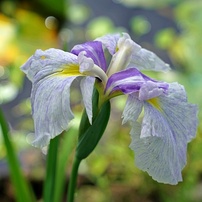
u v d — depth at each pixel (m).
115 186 0.95
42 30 1.33
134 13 1.41
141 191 0.93
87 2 1.45
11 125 1.08
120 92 0.57
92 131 0.58
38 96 0.54
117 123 1.02
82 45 0.59
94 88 0.58
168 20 1.38
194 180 0.89
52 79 0.55
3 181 0.96
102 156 0.94
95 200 0.92
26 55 1.20
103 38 0.61
